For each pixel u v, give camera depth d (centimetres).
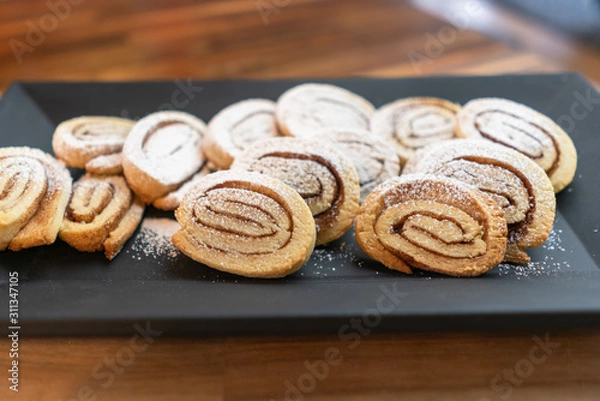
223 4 60
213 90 48
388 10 59
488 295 34
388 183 38
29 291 35
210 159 43
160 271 37
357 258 38
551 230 39
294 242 36
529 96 47
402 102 46
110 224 38
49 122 45
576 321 33
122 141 42
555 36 56
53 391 33
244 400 33
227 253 36
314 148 40
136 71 51
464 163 39
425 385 33
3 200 37
